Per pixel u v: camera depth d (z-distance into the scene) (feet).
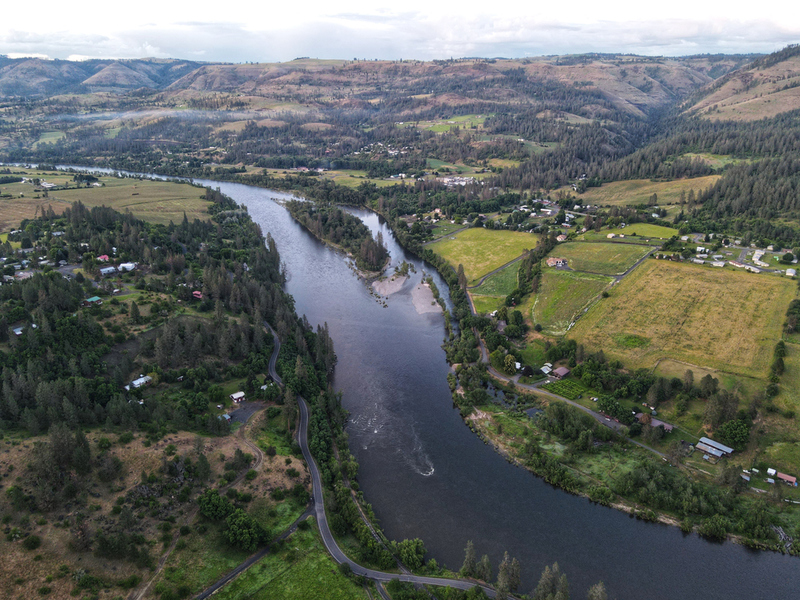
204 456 441.27
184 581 356.18
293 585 362.12
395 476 479.82
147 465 431.84
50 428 427.74
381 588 362.94
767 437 484.33
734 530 402.72
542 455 489.26
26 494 384.06
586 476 467.11
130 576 350.84
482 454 508.94
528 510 438.40
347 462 473.67
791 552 385.29
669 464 469.98
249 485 438.81
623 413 521.65
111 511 389.80
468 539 410.72
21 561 341.62
